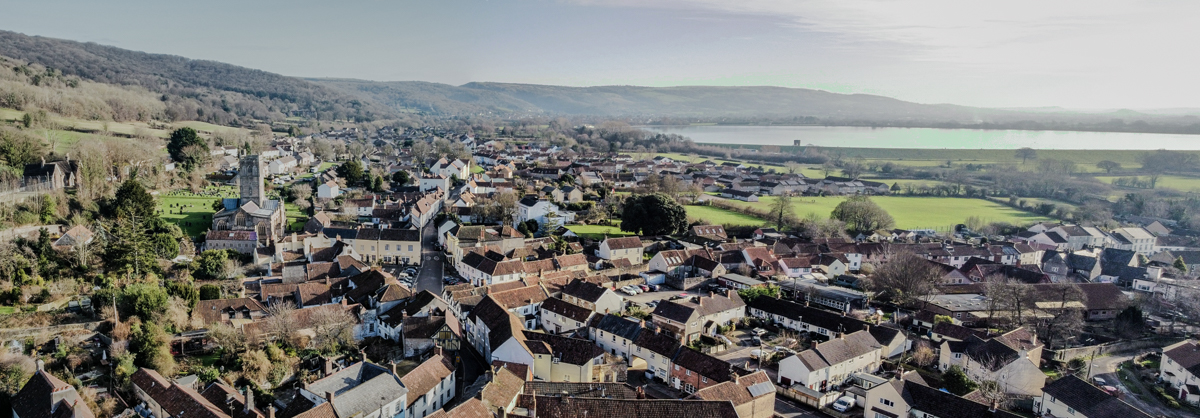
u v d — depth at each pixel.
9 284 115.69
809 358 105.94
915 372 104.94
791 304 139.38
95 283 126.62
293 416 79.94
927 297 159.38
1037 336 135.12
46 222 154.38
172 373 96.12
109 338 102.44
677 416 80.31
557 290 143.88
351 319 116.81
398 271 167.62
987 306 157.25
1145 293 174.38
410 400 86.44
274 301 129.00
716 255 183.88
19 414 77.75
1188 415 103.81
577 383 92.62
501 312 112.44
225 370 98.25
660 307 128.88
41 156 196.88
